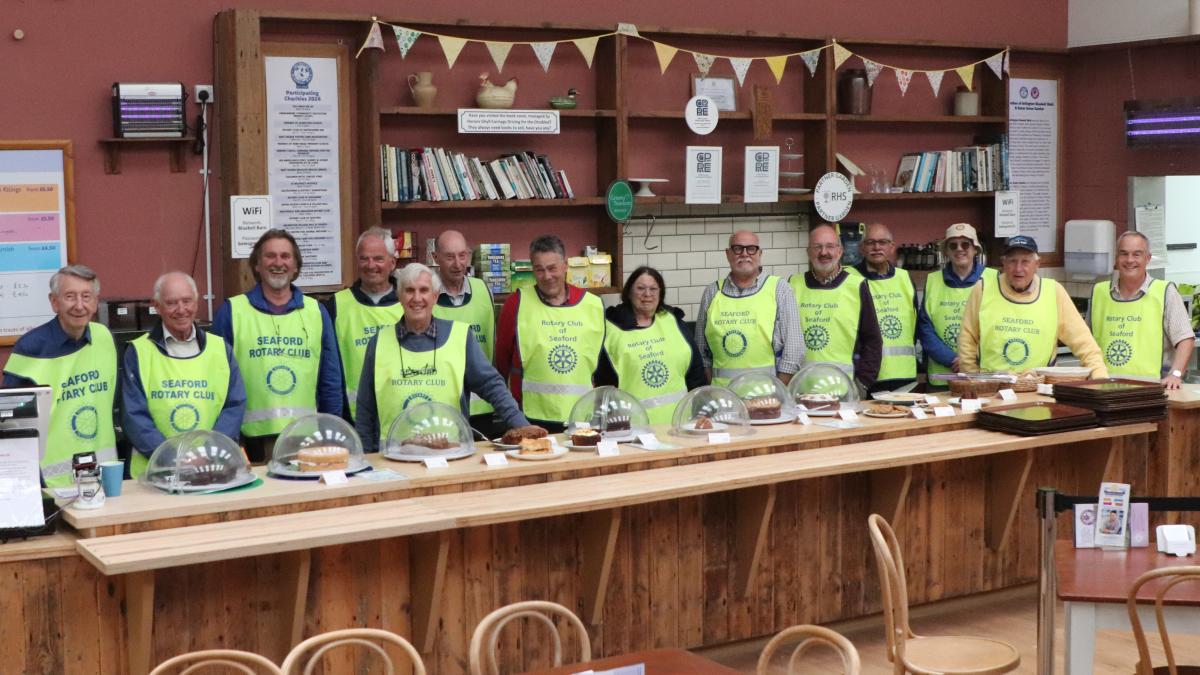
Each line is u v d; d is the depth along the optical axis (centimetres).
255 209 673
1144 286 734
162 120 669
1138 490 664
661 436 561
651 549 543
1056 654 582
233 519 438
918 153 917
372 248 611
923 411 608
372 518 438
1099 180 987
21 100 651
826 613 599
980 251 830
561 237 807
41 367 522
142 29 676
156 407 520
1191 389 695
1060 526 654
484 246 760
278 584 450
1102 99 981
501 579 500
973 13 952
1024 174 987
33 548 408
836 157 881
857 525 604
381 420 539
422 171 739
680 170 852
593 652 529
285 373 570
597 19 808
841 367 732
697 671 337
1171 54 938
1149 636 612
